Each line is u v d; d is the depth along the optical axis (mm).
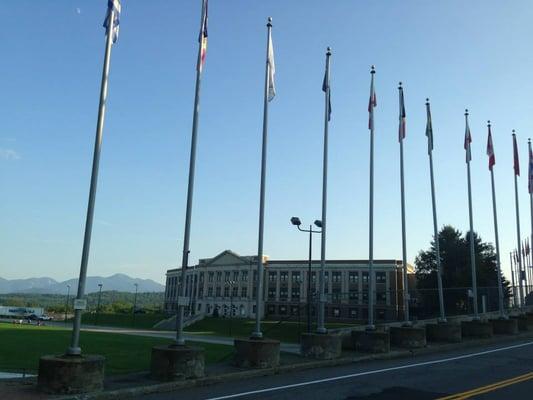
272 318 94750
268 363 15727
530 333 31875
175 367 13094
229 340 44031
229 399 11203
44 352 23734
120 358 21656
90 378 11312
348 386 12914
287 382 13703
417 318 46125
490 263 88562
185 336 49844
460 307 44156
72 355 11703
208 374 14078
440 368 16375
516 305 46625
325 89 21859
